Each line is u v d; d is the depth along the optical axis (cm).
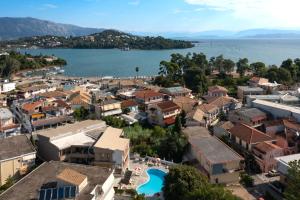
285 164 6450
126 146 7119
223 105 11750
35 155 6994
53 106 12125
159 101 12975
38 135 7775
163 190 5884
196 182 5594
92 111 12162
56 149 7112
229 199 4944
